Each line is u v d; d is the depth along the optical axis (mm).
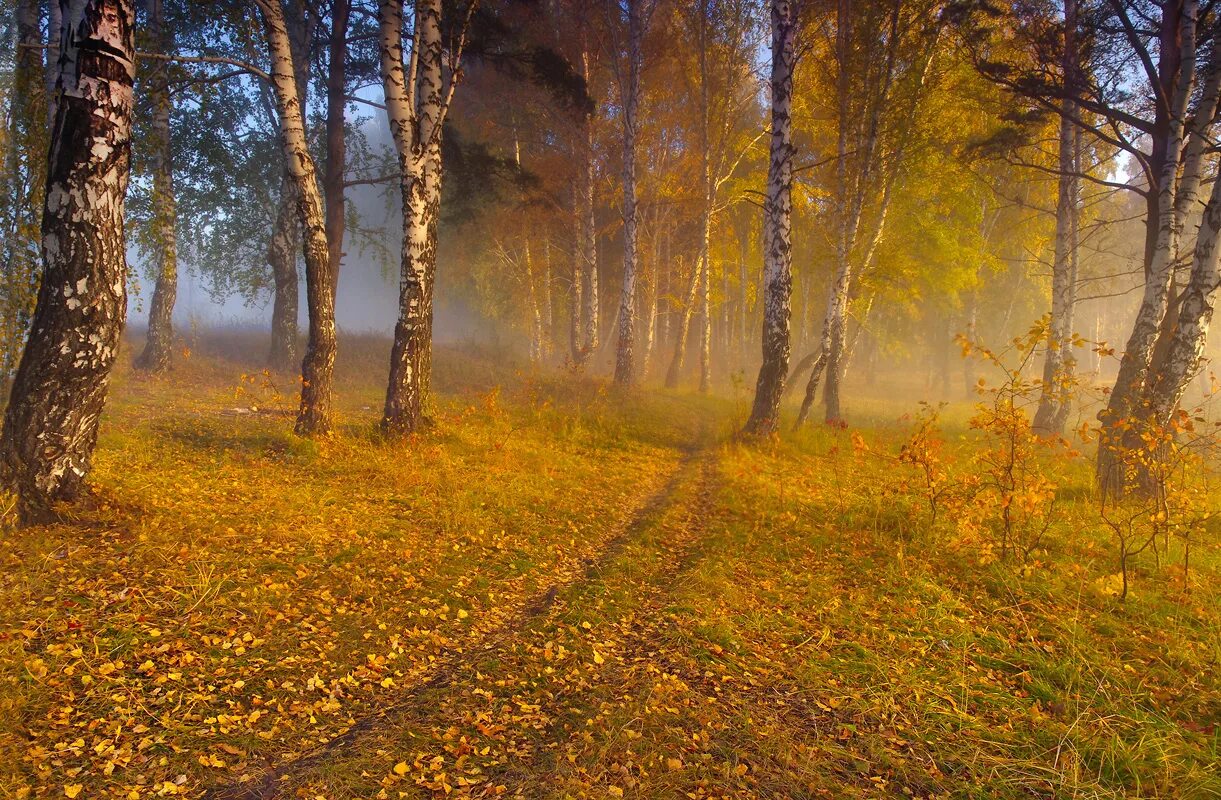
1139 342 9695
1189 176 9695
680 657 4355
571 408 15062
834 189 18938
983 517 6734
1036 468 7457
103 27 4984
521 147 25922
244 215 22047
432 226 10164
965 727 3627
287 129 9062
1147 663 4453
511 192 24266
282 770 3025
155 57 7734
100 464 7008
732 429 14016
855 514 7668
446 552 5957
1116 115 11312
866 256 18531
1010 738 3553
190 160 20109
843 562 6355
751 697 3912
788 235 13320
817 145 23797
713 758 3311
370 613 4617
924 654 4516
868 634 4812
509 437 11391
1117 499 8461
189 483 6867
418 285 10016
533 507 7621
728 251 30875
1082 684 4145
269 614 4344
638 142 25172
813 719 3699
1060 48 12078
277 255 17688
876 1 15688
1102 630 4953
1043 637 4867
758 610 5203
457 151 18000
